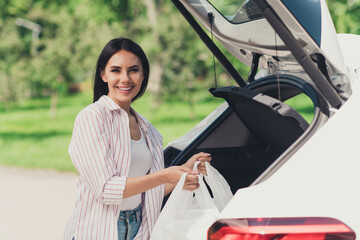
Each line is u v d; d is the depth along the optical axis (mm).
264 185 1628
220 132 2830
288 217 1548
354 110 1726
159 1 18500
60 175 9492
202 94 17891
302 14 1845
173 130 15820
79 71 20297
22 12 24781
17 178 9266
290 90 2438
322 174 1604
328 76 1942
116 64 2137
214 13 2482
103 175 2031
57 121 21453
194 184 1951
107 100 2150
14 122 22219
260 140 2768
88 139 2049
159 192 2254
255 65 2580
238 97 2383
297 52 1838
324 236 1506
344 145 1646
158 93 18172
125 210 2195
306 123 1992
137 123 2303
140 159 2211
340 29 11594
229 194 2053
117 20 19453
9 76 24094
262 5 1787
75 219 2135
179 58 17281
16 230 5590
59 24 19734
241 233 1527
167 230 1851
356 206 1547
